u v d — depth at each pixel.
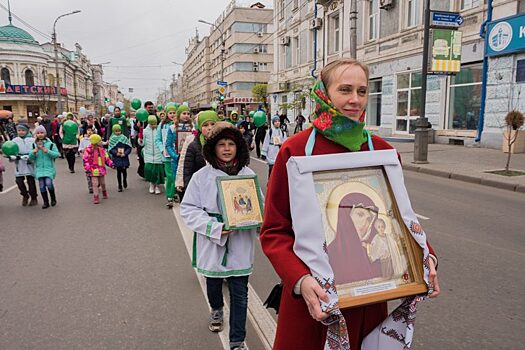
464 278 4.27
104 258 5.11
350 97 1.64
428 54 12.82
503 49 13.66
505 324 3.35
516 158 12.34
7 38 60.50
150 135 9.08
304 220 1.55
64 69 69.44
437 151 14.55
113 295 4.03
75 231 6.36
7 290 4.18
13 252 5.39
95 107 97.25
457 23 12.38
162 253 5.28
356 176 1.68
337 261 1.54
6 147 8.01
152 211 7.66
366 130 1.88
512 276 4.32
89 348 3.10
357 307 1.63
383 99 20.61
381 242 1.61
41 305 3.83
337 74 1.65
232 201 3.10
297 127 25.73
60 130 17.22
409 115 18.95
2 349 3.09
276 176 1.71
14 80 60.84
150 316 3.59
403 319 1.65
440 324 3.36
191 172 4.94
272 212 1.71
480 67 15.22
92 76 106.25
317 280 1.47
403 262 1.62
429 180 10.18
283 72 33.56
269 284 4.31
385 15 20.06
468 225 6.24
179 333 3.30
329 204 1.61
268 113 27.11
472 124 15.81
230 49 68.12
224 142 3.21
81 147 12.65
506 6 13.62
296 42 31.20
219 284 3.28
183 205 3.21
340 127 1.66
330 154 1.64
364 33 21.83
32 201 8.37
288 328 1.70
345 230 1.58
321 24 26.41
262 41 66.25
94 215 7.39
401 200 1.67
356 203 1.64
